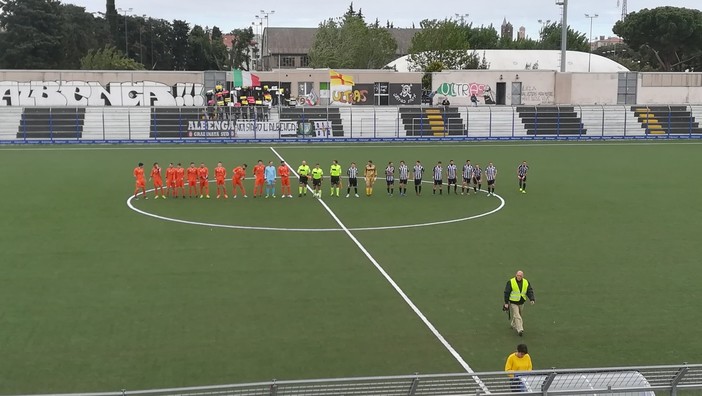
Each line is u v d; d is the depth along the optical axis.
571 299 21.33
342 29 120.56
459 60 111.00
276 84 79.81
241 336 18.06
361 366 16.33
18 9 101.19
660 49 123.38
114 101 76.19
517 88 82.88
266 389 12.52
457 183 44.38
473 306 20.61
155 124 69.94
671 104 82.56
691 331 18.72
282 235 29.42
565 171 49.66
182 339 17.81
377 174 48.41
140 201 37.16
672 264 25.33
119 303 20.50
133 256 25.81
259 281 22.83
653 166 52.41
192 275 23.42
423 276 23.61
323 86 80.62
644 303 20.97
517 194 40.28
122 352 16.94
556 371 11.98
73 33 112.38
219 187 38.62
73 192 39.62
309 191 41.03
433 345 17.64
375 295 21.52
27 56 101.56
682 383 12.84
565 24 83.25
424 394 12.97
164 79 77.00
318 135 72.25
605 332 18.62
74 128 69.19
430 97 82.88
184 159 55.38
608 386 12.02
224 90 76.38
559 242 28.62
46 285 22.16
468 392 13.41
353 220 32.66
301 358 16.73
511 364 14.73
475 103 81.88
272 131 71.38
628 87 83.69
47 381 15.31
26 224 31.09
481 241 28.69
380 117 74.69
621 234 30.09
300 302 20.78
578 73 83.00
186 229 30.45
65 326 18.61
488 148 64.88
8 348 17.09
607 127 76.31
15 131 67.81
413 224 31.91
